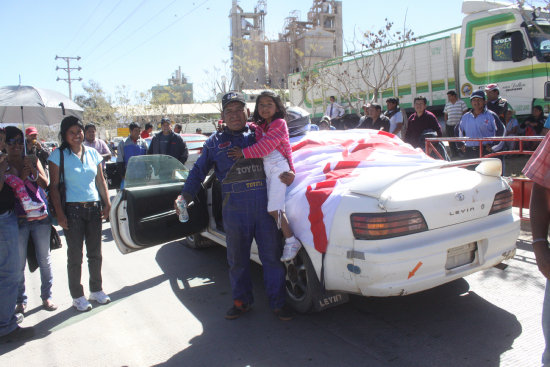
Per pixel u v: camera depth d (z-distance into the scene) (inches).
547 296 76.2
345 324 136.3
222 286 176.4
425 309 142.2
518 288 150.9
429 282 117.7
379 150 161.9
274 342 128.0
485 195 128.8
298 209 135.6
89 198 159.8
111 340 136.9
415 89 518.9
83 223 160.7
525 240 196.4
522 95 365.4
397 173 121.1
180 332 138.6
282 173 135.1
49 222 163.3
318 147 164.7
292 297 146.1
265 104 138.8
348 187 126.8
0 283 138.1
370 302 150.6
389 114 318.0
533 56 354.0
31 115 201.5
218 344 129.3
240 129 140.9
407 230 115.3
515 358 110.7
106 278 195.3
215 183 186.5
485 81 390.3
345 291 126.2
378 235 114.8
